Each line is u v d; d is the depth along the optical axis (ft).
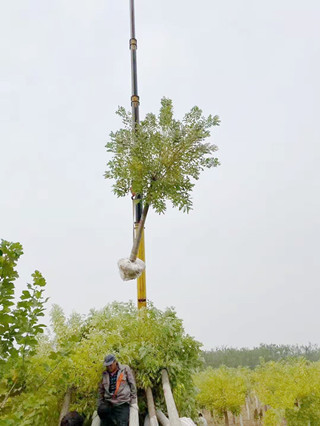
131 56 27.68
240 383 85.40
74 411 14.40
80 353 14.98
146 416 16.74
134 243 16.19
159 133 15.01
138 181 15.06
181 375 16.72
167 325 16.89
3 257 9.09
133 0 29.66
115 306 19.40
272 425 62.85
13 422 7.95
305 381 63.77
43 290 9.87
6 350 9.30
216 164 15.29
